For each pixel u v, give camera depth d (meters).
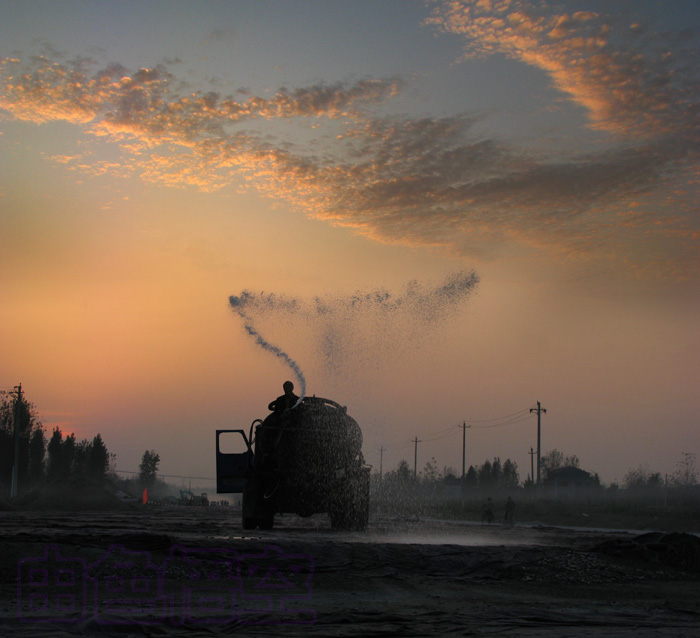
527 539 19.36
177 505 81.25
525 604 9.65
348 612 8.45
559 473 145.12
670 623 8.49
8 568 9.89
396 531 19.80
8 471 99.12
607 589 11.47
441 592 10.45
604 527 54.66
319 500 18.59
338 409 18.77
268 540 12.74
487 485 133.62
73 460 122.44
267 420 18.50
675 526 53.34
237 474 18.97
